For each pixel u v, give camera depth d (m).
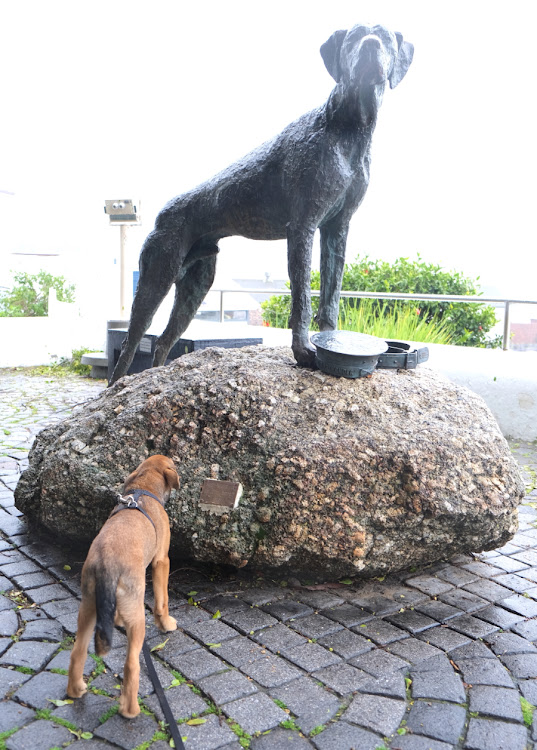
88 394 10.87
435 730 2.74
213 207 5.10
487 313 11.35
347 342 4.58
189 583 4.07
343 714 2.84
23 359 14.23
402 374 4.79
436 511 3.86
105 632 2.56
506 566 4.50
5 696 2.90
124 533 2.93
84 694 2.92
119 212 12.30
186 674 3.10
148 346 8.40
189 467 4.08
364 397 4.37
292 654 3.30
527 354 8.56
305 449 3.95
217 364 4.72
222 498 3.84
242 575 4.17
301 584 4.11
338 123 4.44
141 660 3.21
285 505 3.84
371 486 3.89
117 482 4.10
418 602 3.93
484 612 3.82
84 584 2.79
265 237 5.17
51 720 2.75
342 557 3.83
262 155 4.80
